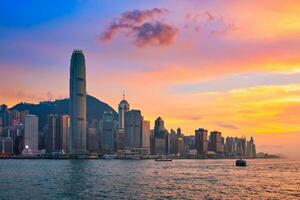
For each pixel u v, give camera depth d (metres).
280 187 185.12
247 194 153.62
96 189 166.75
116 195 145.75
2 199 134.88
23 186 179.50
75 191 158.38
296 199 141.00
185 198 138.88
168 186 182.38
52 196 142.12
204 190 165.38
